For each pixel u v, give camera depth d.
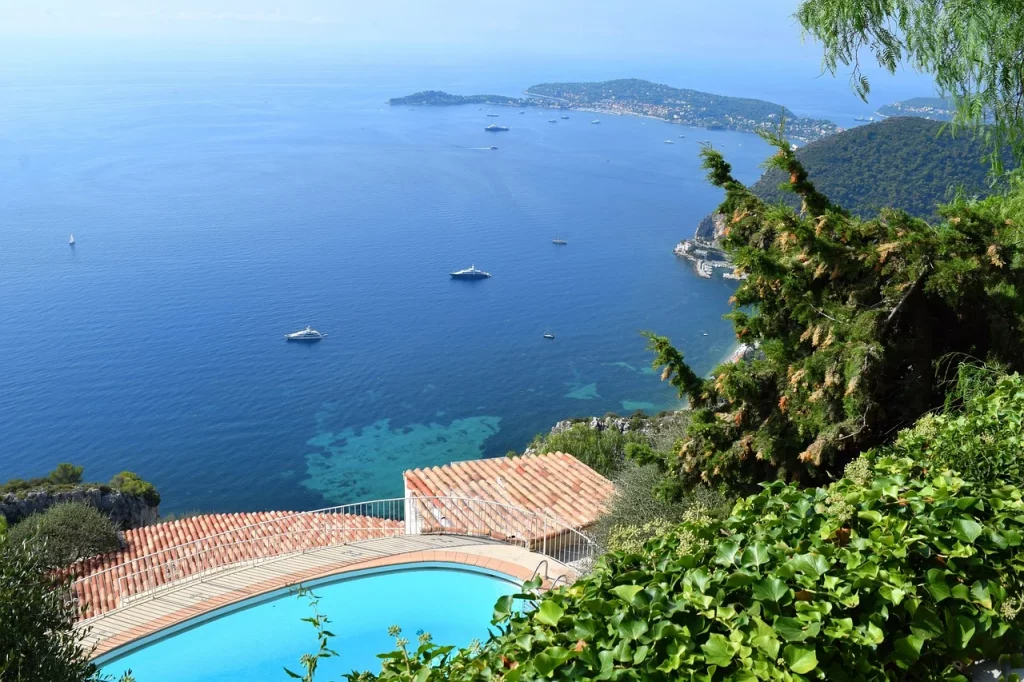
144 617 11.81
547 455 20.55
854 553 3.77
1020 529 4.14
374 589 12.73
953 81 9.37
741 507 4.72
